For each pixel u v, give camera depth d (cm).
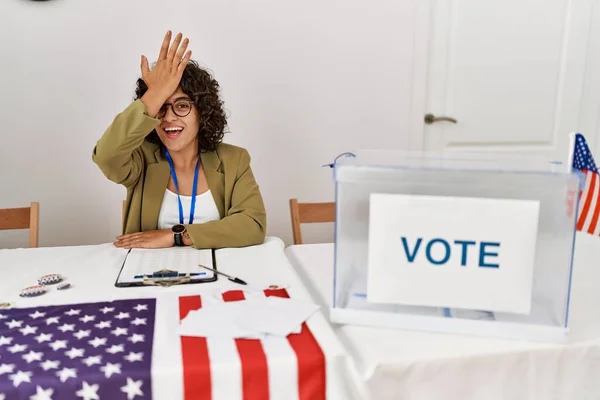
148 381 71
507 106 250
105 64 201
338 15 219
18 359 75
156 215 140
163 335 82
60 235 209
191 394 73
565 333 82
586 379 83
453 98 243
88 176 207
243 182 144
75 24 195
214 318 87
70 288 103
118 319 88
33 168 202
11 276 110
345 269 89
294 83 220
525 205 80
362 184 85
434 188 82
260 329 83
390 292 86
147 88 134
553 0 243
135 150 138
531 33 244
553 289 83
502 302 83
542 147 260
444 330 86
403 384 78
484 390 81
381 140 236
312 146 228
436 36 234
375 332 86
